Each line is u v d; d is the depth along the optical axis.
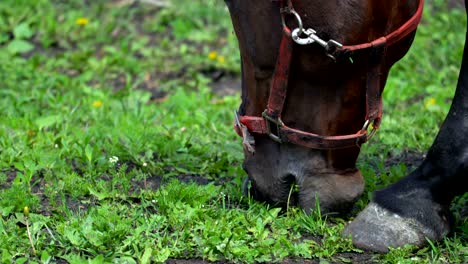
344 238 5.84
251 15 5.22
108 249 5.70
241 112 5.70
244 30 5.31
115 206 6.43
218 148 8.06
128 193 6.81
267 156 5.73
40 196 6.78
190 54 12.08
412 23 5.27
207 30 12.79
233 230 5.93
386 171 7.42
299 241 5.96
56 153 7.57
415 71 11.12
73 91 10.48
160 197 6.36
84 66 11.52
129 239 5.73
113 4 13.64
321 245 5.87
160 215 6.20
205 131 8.88
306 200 5.78
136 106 9.69
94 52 12.16
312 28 5.10
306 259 5.75
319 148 5.48
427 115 9.36
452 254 5.73
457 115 5.63
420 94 10.41
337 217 6.13
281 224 5.99
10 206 6.29
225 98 10.30
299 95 5.39
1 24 12.67
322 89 5.35
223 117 9.59
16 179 6.83
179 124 9.11
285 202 5.93
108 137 8.23
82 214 6.36
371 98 5.32
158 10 13.45
